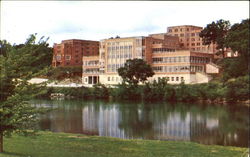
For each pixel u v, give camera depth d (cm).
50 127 6562
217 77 14238
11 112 2495
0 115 2459
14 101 2484
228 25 15188
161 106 10856
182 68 14925
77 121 7494
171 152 3388
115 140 4041
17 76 2572
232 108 10062
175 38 18475
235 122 7481
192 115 8662
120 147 3591
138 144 3800
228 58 13375
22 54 2589
